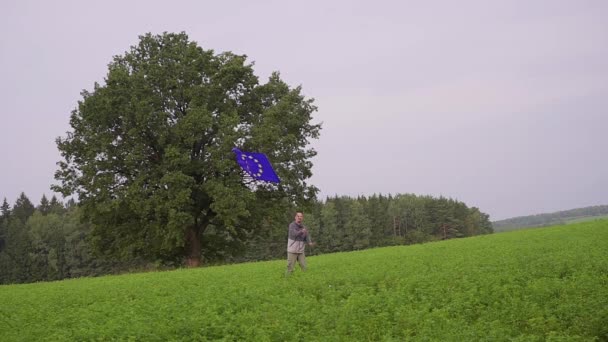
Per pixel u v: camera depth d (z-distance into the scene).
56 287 23.91
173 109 42.53
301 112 46.53
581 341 9.08
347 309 11.74
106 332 11.08
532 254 20.02
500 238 33.88
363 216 122.50
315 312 11.77
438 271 17.33
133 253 44.44
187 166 39.94
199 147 43.34
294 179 45.00
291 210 48.38
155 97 40.78
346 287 15.41
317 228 118.94
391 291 14.02
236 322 11.45
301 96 46.94
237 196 39.19
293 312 12.04
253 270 23.88
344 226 123.19
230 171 41.56
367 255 28.45
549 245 23.62
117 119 41.00
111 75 40.56
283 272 21.22
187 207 40.34
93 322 12.84
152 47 44.78
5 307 17.14
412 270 18.03
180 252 46.03
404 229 141.75
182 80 42.44
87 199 41.28
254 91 45.09
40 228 104.31
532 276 14.98
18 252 98.50
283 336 10.20
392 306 12.05
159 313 12.59
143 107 38.94
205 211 45.06
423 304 12.34
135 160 38.78
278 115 42.19
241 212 38.34
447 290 13.62
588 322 9.69
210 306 13.24
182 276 23.73
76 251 100.56
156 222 41.12
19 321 13.43
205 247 47.97
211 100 42.72
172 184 38.41
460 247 28.11
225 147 39.00
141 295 17.34
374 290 15.04
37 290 23.11
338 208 127.75
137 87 40.75
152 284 20.77
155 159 42.84
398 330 10.30
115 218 42.38
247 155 38.44
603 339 9.44
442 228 143.00
